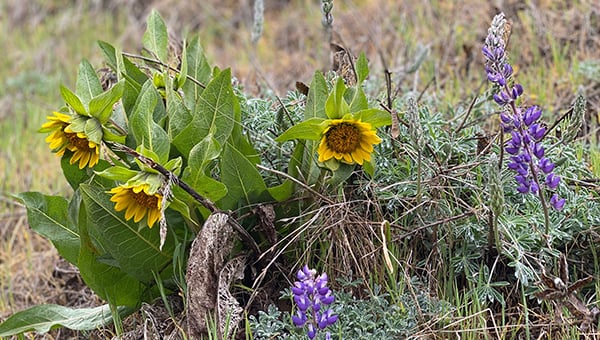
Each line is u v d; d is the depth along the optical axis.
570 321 2.68
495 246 2.88
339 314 2.70
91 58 7.14
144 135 2.68
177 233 2.89
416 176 3.01
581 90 4.05
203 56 3.21
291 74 5.52
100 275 2.90
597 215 2.96
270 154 3.15
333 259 2.94
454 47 5.34
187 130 2.79
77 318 3.07
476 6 5.67
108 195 2.74
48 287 4.06
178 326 2.74
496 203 2.57
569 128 2.86
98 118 2.70
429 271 2.89
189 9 7.75
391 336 2.64
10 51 7.66
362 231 2.93
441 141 3.13
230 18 7.55
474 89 4.55
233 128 2.89
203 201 2.69
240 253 2.90
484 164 3.04
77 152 2.76
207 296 2.68
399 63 5.09
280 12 7.34
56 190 4.89
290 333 2.66
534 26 5.21
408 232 2.91
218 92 2.77
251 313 2.94
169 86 2.86
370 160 2.70
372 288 2.89
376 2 6.41
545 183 2.67
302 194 2.89
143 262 2.86
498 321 2.82
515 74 4.77
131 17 7.75
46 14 8.35
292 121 3.11
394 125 2.76
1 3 8.45
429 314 2.74
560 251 2.96
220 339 2.63
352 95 2.87
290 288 2.82
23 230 4.65
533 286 2.81
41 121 5.95
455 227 2.90
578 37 5.12
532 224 2.83
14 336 3.32
